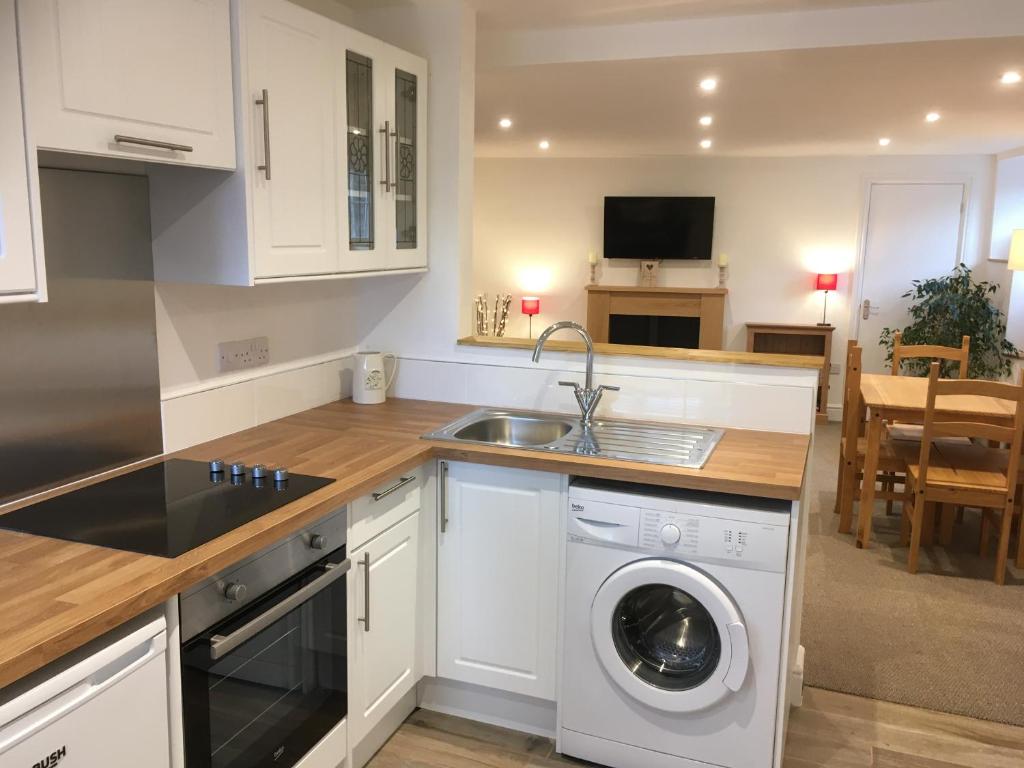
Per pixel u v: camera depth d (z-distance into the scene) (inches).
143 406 87.5
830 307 306.3
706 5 122.2
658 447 97.5
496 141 268.2
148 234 85.9
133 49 67.4
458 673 101.6
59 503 74.2
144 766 57.9
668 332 317.7
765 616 83.9
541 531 94.3
